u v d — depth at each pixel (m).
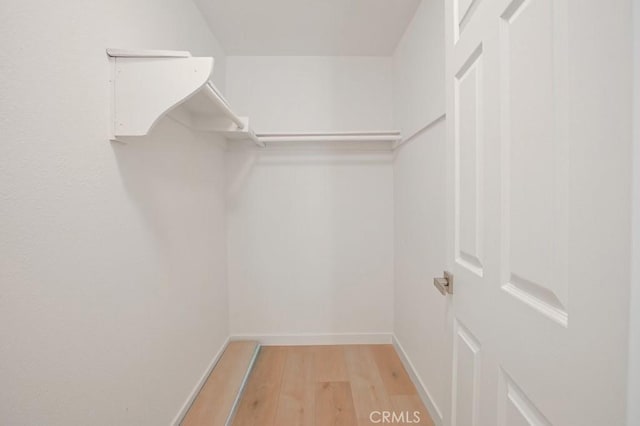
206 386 1.70
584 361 0.42
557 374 0.48
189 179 1.54
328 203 2.31
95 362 0.85
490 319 0.69
